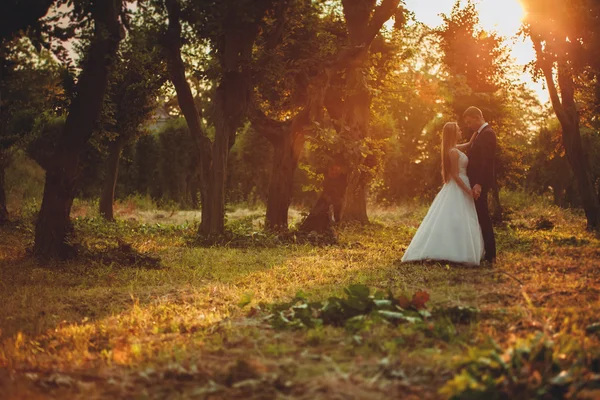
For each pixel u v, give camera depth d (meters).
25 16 8.05
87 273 8.39
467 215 8.14
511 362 3.32
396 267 8.07
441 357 3.72
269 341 4.35
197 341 4.43
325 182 13.69
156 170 29.08
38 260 9.16
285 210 15.16
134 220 19.06
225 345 4.31
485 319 4.71
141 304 6.26
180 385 3.46
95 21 8.96
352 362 3.70
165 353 4.12
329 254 10.32
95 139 13.04
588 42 12.65
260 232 12.87
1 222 15.29
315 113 14.34
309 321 4.75
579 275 6.52
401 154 31.98
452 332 4.27
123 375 3.69
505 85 18.50
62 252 9.36
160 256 10.23
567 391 3.04
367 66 15.14
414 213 22.67
